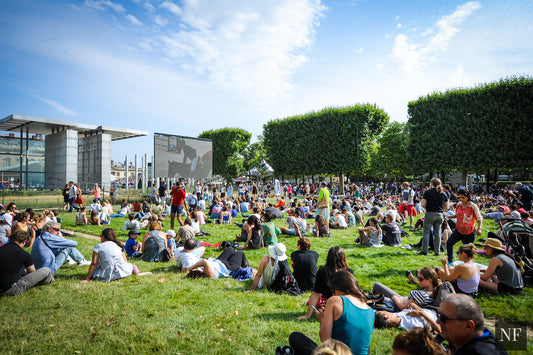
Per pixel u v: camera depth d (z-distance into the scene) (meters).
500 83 26.56
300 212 11.80
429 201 7.98
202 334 3.69
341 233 11.78
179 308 4.46
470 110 27.73
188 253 6.63
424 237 8.13
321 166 35.47
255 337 3.61
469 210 6.56
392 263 7.23
